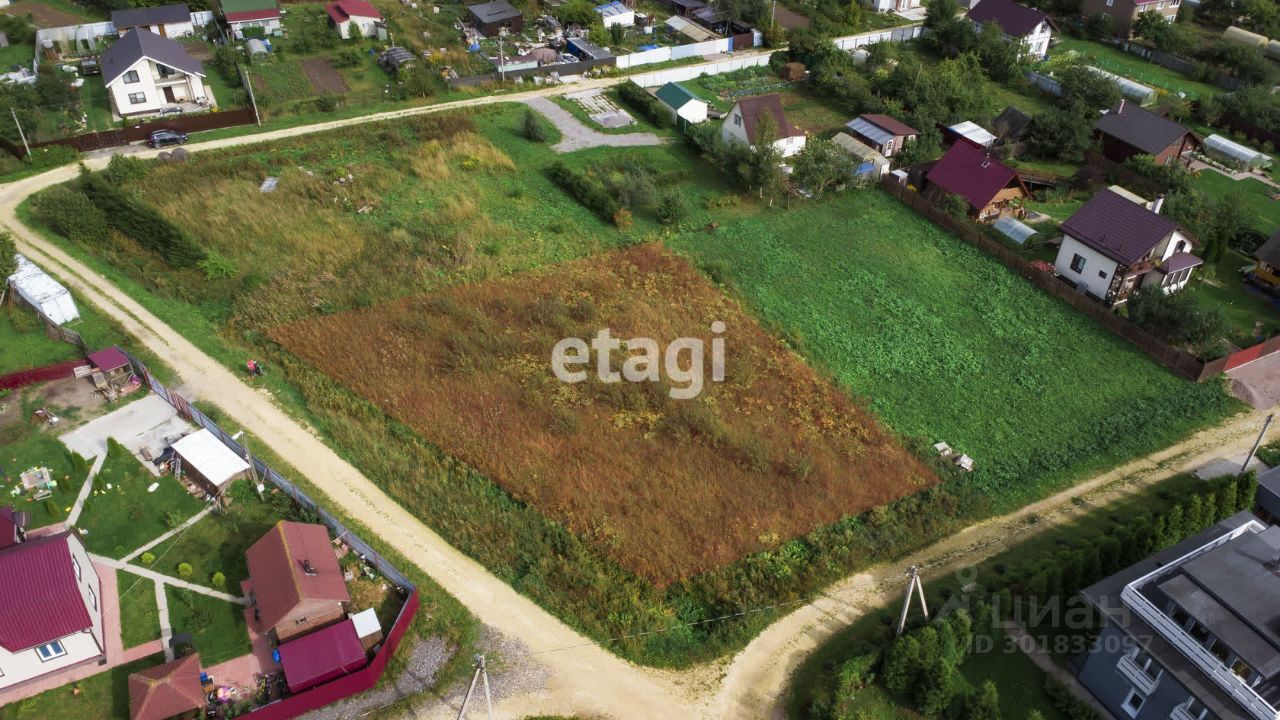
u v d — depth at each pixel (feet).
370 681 106.42
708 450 142.31
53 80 243.60
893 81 269.23
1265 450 144.97
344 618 112.78
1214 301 183.62
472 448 140.77
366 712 104.12
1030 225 209.05
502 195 214.69
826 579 122.52
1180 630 95.96
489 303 174.40
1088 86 264.31
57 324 161.07
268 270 181.98
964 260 195.52
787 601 119.75
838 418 150.71
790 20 337.52
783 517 131.13
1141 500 135.74
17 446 138.31
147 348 159.33
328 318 168.55
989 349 169.17
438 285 179.22
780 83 286.46
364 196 208.74
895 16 346.13
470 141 237.04
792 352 166.09
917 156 233.35
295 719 102.89
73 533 113.91
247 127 241.14
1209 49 297.74
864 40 315.99
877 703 106.83
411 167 222.28
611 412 149.38
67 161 218.18
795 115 264.93
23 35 290.15
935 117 251.80
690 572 122.42
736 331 170.71
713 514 131.13
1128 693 103.04
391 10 327.06
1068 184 224.12
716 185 225.15
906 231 206.08
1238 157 236.84
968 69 283.59
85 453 137.59
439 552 124.26
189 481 133.69
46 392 149.79
